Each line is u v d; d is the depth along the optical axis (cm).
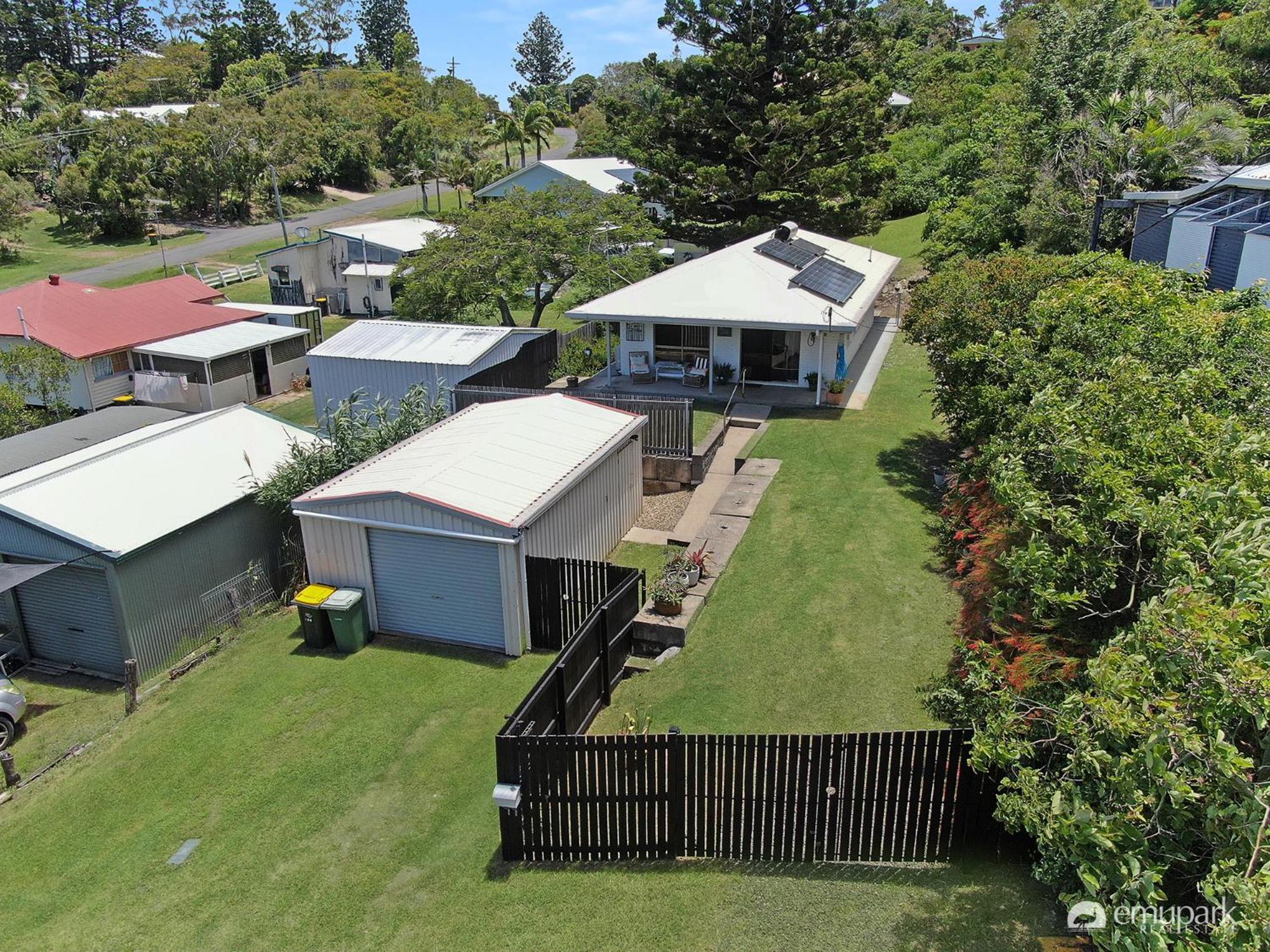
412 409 1764
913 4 9688
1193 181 2511
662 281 2400
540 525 1295
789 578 1353
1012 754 636
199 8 11862
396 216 6688
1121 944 538
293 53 10925
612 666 1113
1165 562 631
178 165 6206
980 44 8638
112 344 2961
